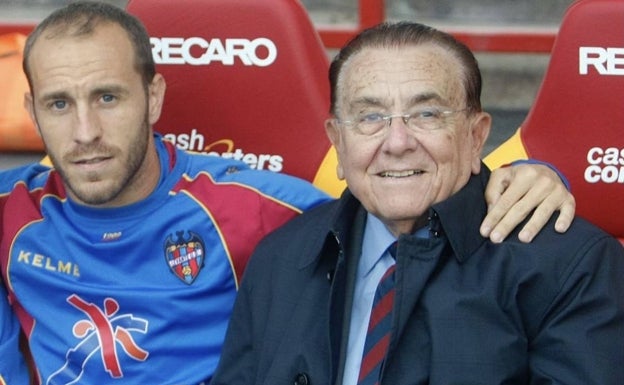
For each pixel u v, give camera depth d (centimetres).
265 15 492
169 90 500
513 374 382
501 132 805
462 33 862
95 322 453
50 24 436
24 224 465
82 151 432
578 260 384
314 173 496
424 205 394
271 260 427
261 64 494
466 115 400
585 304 381
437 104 391
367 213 421
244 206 457
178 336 451
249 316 430
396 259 391
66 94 430
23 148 588
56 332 455
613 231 486
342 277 407
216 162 468
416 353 389
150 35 496
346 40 871
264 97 496
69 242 457
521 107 855
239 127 500
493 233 391
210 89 498
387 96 391
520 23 892
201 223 455
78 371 453
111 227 453
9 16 891
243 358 430
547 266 384
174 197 457
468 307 383
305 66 493
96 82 430
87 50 430
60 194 467
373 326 400
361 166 398
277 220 457
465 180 402
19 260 463
